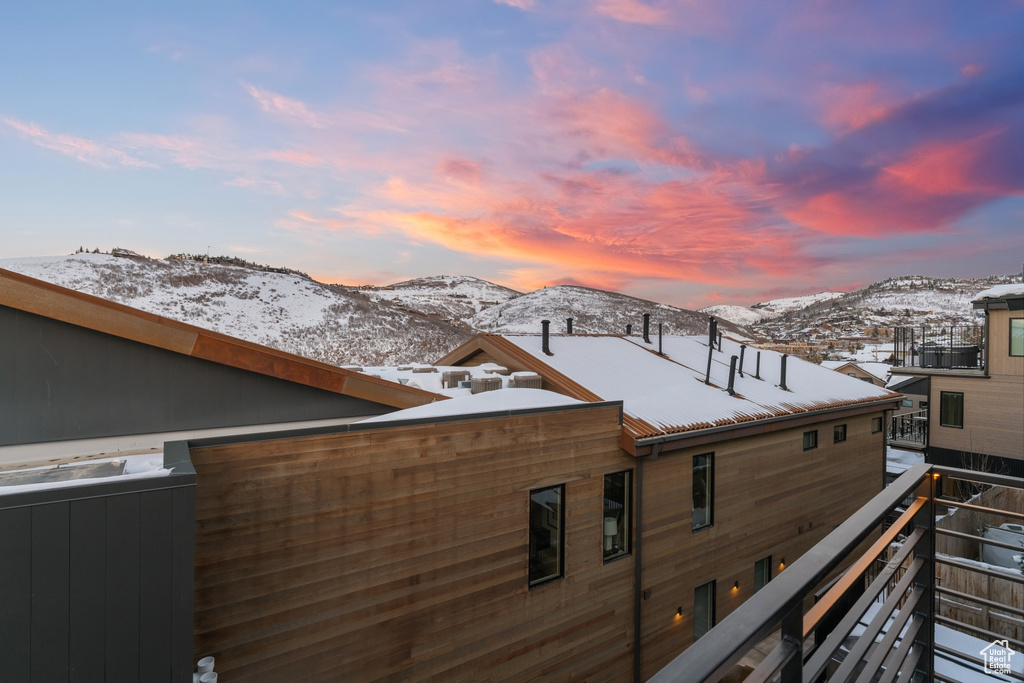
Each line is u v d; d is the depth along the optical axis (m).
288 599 5.00
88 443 5.55
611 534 7.66
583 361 10.97
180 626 3.26
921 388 18.92
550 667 6.86
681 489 8.59
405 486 5.67
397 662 5.61
